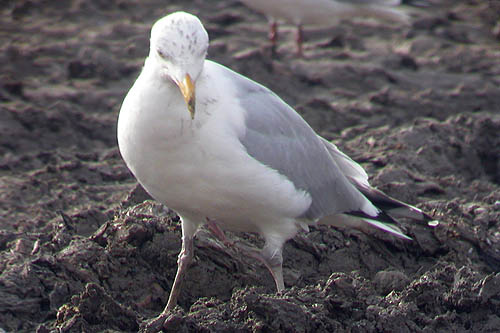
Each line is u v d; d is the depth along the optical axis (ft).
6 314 32.30
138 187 41.19
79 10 76.84
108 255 34.78
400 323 30.94
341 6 66.74
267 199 31.55
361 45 72.13
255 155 31.07
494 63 69.15
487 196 45.27
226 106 30.48
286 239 33.37
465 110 60.18
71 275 33.94
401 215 36.58
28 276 33.55
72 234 38.91
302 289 32.65
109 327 31.17
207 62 31.58
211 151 30.09
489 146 53.93
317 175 33.73
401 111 59.41
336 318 31.50
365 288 33.01
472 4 84.23
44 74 62.39
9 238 37.78
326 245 38.78
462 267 34.53
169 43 28.86
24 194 44.42
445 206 42.68
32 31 71.77
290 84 62.18
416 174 47.06
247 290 32.01
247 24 75.97
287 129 32.78
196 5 80.43
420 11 79.15
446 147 51.70
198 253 35.55
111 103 58.39
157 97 29.53
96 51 64.69
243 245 34.65
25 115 53.62
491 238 39.32
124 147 30.94
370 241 38.96
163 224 36.70
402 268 38.50
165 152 30.09
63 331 30.48
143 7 79.15
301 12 66.74
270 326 29.91
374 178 45.32
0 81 58.75
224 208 31.76
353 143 52.31
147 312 33.86
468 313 32.83
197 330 30.07
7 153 50.24
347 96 61.52
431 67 67.87
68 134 53.21
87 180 46.96
